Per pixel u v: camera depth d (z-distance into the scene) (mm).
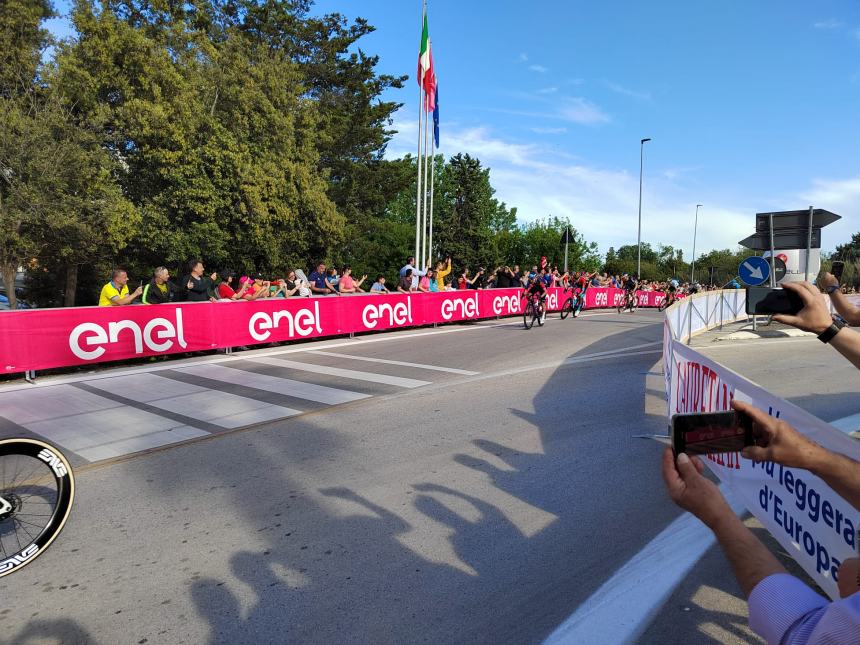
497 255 46219
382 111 35188
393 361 9219
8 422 5668
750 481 3115
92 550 3162
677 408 4797
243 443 5000
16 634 2441
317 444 4961
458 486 4012
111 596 2717
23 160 14266
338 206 34844
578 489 3959
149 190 19578
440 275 16953
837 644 814
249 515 3572
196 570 2936
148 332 8758
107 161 16328
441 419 5746
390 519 3496
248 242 20734
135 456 4672
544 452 4742
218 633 2420
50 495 3213
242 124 21344
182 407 6242
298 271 12312
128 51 17812
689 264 81250
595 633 2355
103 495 3902
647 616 2475
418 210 18375
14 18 15508
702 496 1102
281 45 30859
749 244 11820
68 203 14977
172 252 19047
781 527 2771
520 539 3229
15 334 7387
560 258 48156
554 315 20000
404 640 2342
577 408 6195
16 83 15773
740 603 2568
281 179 21141
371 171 35812
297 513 3594
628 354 10008
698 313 14203
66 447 4906
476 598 2639
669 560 2965
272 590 2738
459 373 8203
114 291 8664
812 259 12727
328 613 2541
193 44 21719
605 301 26391
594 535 3275
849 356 1459
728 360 9766
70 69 16578
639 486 4008
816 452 1146
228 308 9836
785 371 8633
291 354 9898
